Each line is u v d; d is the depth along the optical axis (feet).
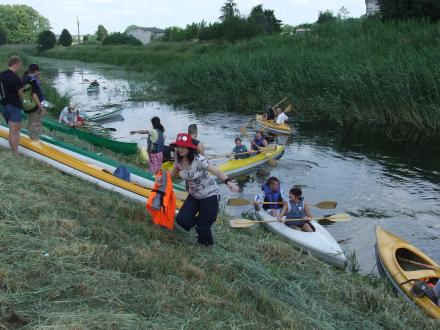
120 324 12.87
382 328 18.62
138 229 20.89
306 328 16.07
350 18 122.21
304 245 28.14
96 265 16.25
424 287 22.47
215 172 19.24
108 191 26.48
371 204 37.83
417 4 103.40
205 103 94.89
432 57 66.95
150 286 15.79
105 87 117.08
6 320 12.03
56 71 174.70
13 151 27.45
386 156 52.70
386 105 68.54
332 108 73.92
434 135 62.13
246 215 35.09
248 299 17.22
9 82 26.37
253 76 87.20
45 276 14.64
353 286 21.99
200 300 15.57
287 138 62.69
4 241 16.22
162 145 34.76
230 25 177.99
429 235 32.07
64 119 53.62
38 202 20.22
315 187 42.06
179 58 156.56
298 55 89.20
